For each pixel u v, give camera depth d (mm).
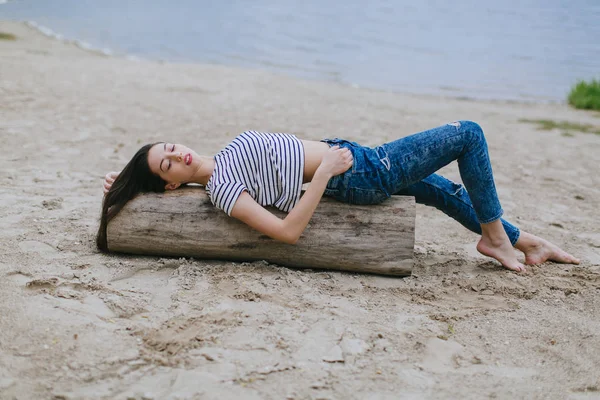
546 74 15570
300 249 3805
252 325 3152
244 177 3688
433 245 4645
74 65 12422
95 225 4434
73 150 6578
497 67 16297
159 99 9781
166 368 2768
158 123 8180
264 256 3854
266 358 2881
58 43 16781
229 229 3795
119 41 18328
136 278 3674
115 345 2900
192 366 2795
